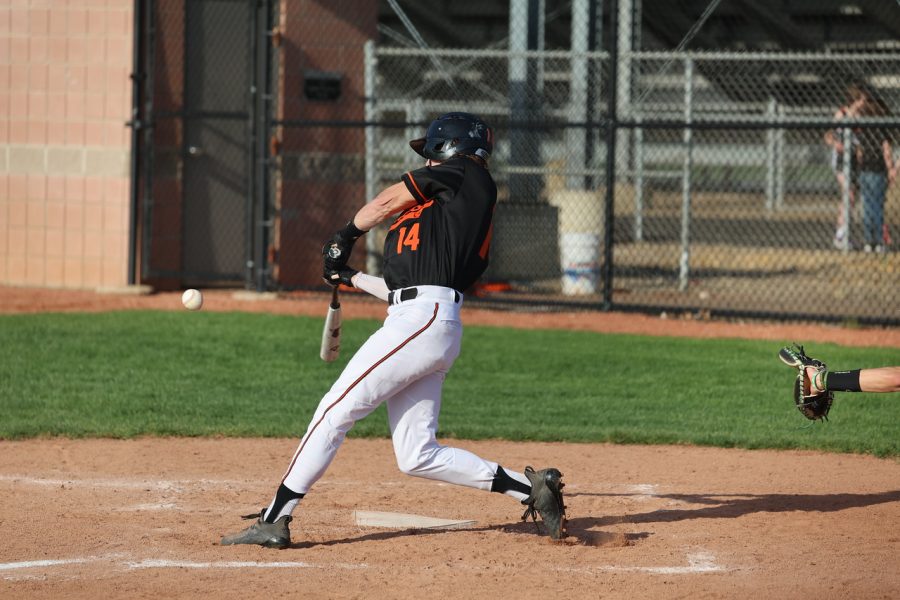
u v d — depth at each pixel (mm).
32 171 52844
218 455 27234
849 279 58375
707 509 23000
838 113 63062
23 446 27781
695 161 106750
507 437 29469
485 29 100625
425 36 100000
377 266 55438
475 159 19719
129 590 17609
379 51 54719
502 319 47312
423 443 19500
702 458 27781
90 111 51969
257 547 19906
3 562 18969
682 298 53188
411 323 18875
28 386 33906
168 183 54531
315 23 54281
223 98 55406
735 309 49844
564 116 76062
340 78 54719
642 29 91188
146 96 52312
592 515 22547
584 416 31828
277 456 27219
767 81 87000
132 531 20875
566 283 54625
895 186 74688
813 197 97438
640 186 71375
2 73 52594
